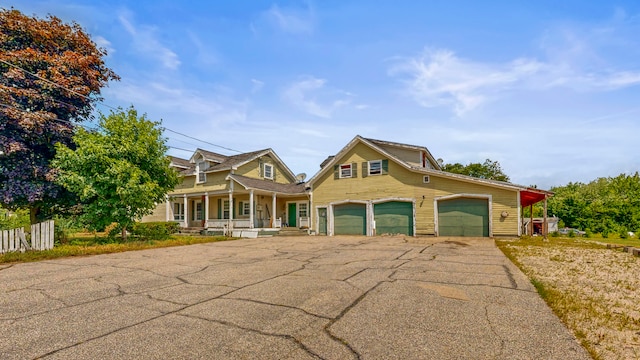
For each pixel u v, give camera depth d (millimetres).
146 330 3992
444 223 18172
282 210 27578
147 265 8688
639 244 15195
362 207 20641
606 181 53750
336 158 21422
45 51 14453
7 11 13555
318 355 3318
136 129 15445
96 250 11453
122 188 13672
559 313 4539
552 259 9258
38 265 8719
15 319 4418
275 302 5125
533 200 19547
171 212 26984
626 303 5051
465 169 39250
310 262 9148
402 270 7691
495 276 6949
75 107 15055
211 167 25859
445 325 4133
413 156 21453
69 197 14883
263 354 3342
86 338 3766
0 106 12328
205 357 3281
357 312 4645
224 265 8680
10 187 12781
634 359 3250
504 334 3842
